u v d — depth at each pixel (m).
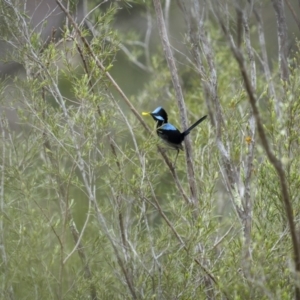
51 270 10.66
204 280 10.84
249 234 10.10
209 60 11.23
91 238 10.94
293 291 9.80
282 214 9.95
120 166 10.39
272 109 10.27
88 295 10.97
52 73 10.72
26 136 11.17
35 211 10.89
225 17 10.74
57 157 10.50
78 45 10.79
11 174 10.55
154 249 10.57
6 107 10.98
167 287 10.24
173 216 11.37
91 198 10.05
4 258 9.99
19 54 10.86
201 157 11.92
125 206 11.42
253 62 10.76
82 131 10.22
